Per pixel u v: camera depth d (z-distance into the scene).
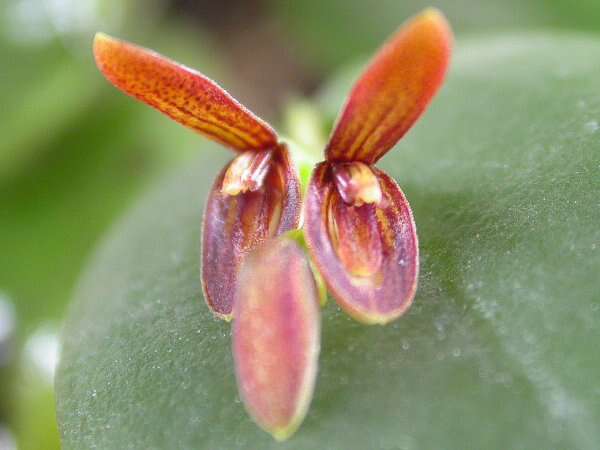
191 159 0.05
